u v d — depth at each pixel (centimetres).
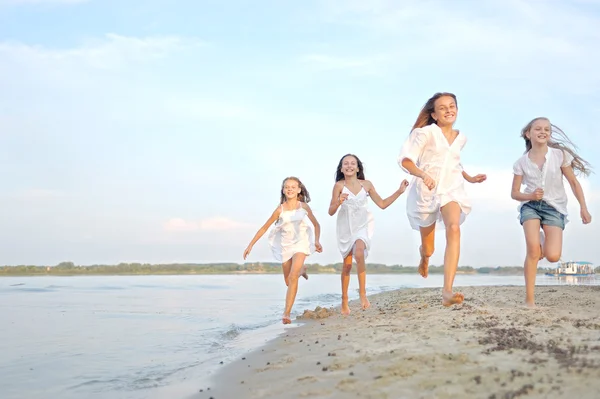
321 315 707
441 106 539
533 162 576
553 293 779
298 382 328
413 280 2128
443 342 378
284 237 722
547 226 573
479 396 264
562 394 252
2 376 417
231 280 2097
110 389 376
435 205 523
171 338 589
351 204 681
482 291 848
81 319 755
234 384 352
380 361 348
